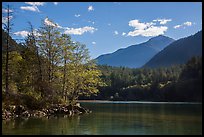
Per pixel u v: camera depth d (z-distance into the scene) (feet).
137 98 435.12
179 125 113.60
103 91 486.38
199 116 146.41
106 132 96.94
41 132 95.81
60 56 194.08
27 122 122.42
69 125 115.14
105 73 495.00
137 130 101.30
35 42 190.08
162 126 111.45
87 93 217.97
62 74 197.36
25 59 190.90
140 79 437.99
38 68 187.93
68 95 208.64
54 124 117.39
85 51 208.03
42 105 164.66
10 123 117.70
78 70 207.62
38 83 182.19
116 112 188.96
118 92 475.72
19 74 186.50
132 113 179.01
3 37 157.69
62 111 170.19
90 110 209.67
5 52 160.56
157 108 230.68
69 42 196.24
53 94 185.37
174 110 197.06
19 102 152.56
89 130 101.65
